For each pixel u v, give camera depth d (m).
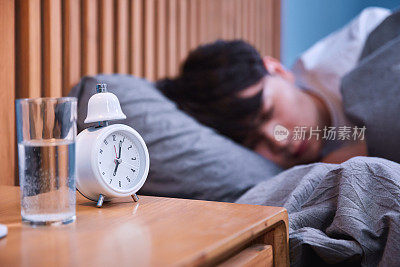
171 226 0.51
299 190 0.78
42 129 0.51
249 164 1.28
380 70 1.29
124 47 1.45
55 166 0.52
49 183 0.52
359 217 0.66
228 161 1.23
